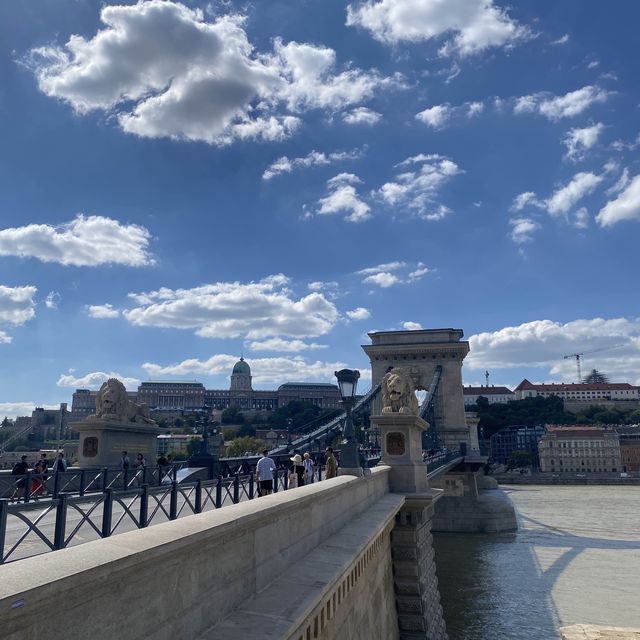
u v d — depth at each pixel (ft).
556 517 232.53
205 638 19.42
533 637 88.63
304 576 27.91
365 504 55.01
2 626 11.48
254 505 25.44
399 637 66.33
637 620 95.14
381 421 74.28
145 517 32.65
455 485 201.67
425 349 242.37
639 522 211.61
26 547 28.43
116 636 14.98
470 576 129.49
